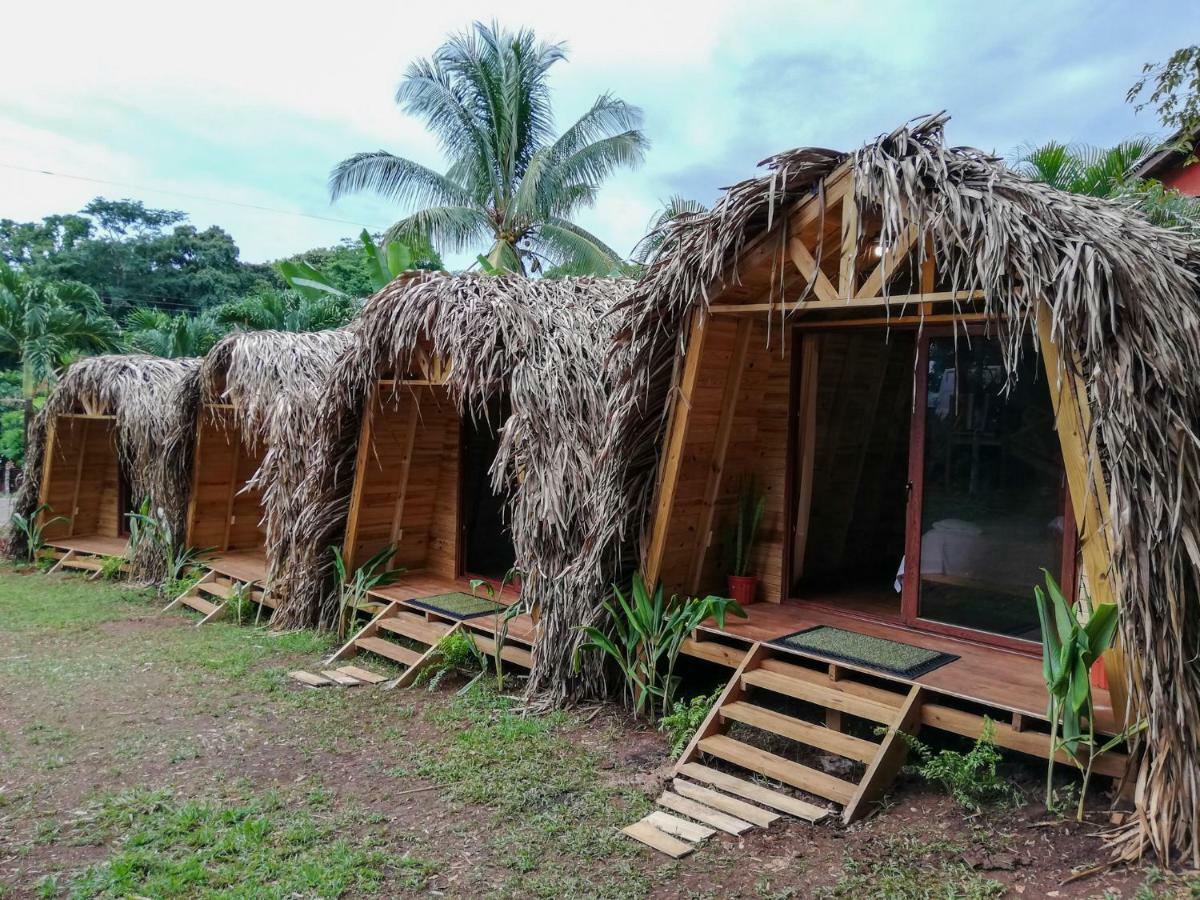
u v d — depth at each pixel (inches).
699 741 180.4
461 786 173.0
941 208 150.0
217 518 386.0
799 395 235.1
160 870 141.5
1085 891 127.6
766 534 235.9
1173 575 132.7
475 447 311.6
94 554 428.8
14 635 300.4
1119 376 132.4
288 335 340.5
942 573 202.7
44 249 1222.9
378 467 301.3
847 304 166.4
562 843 149.3
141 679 249.0
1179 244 159.6
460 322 238.5
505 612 251.3
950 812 153.7
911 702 164.7
